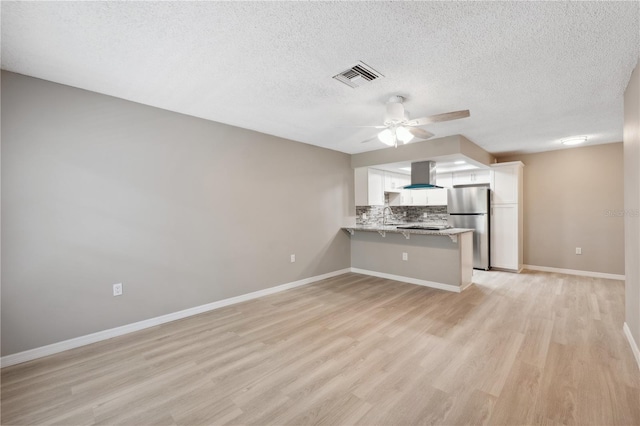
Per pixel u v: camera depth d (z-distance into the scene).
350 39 1.89
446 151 4.29
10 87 2.29
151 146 3.04
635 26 1.73
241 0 1.52
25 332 2.35
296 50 2.02
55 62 2.17
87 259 2.65
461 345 2.52
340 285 4.57
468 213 5.62
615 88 2.61
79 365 2.27
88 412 1.75
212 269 3.53
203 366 2.24
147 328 2.98
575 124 3.71
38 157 2.41
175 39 1.89
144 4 1.55
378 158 5.16
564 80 2.46
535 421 1.62
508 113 3.29
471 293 4.05
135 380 2.07
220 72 2.33
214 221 3.55
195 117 3.38
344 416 1.69
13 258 2.30
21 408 1.79
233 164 3.74
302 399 1.85
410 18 1.68
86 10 1.60
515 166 5.28
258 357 2.37
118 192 2.82
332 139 4.48
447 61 2.16
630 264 2.49
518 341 2.58
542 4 1.55
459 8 1.59
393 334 2.76
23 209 2.34
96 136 2.69
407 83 2.52
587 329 2.82
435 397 1.84
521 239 5.50
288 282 4.42
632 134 2.34
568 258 5.20
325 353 2.42
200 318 3.24
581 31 1.79
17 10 1.58
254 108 3.13
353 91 2.69
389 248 4.98
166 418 1.70
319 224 4.94
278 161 4.29
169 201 3.17
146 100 2.90
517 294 3.99
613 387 1.91
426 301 3.73
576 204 5.11
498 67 2.25
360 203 5.61
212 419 1.69
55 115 2.48
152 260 3.05
